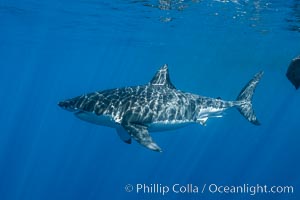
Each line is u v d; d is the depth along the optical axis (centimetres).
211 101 943
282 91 7069
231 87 8181
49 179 3222
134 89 848
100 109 773
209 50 3269
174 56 4000
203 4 1509
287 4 1358
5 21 2184
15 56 4388
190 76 6831
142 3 1565
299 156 4678
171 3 1530
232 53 3362
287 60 3412
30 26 2341
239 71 5012
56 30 2483
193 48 3234
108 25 2203
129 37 2695
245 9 1538
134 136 696
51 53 4081
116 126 800
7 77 8162
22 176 3259
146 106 802
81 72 6962
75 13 1867
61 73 7300
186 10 1664
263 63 3888
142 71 6200
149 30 2333
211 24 2012
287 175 3653
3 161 3688
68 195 2906
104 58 4469
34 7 1762
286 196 2930
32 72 7031
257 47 2834
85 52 3950
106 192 2920
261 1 1353
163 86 900
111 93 820
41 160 3875
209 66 4831
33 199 2777
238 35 2341
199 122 920
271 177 3553
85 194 2938
